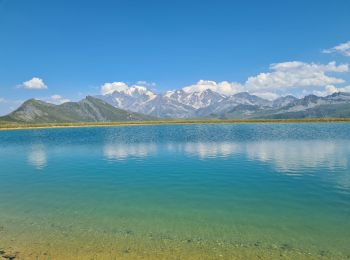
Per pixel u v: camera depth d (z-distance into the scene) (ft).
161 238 74.69
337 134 357.41
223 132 440.86
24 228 81.92
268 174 143.23
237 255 65.87
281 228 79.82
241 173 146.30
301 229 79.05
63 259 65.16
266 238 73.97
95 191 119.14
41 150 262.88
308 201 101.55
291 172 146.82
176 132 466.29
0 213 94.32
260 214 90.12
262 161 178.40
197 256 65.67
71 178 143.74
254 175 141.49
